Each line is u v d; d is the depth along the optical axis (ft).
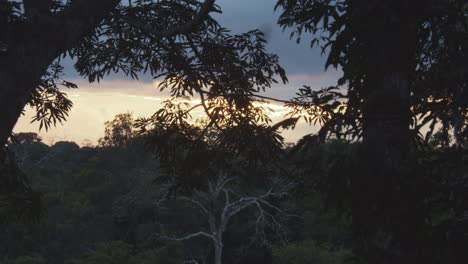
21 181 33.32
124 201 173.17
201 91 36.06
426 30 21.90
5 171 32.35
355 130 20.88
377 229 19.08
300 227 160.66
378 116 20.20
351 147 20.58
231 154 35.94
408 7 20.08
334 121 20.68
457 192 18.24
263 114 35.99
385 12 20.10
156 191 156.46
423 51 22.82
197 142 37.04
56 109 36.78
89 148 380.78
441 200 18.47
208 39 35.37
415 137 20.36
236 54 35.60
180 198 148.56
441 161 19.31
